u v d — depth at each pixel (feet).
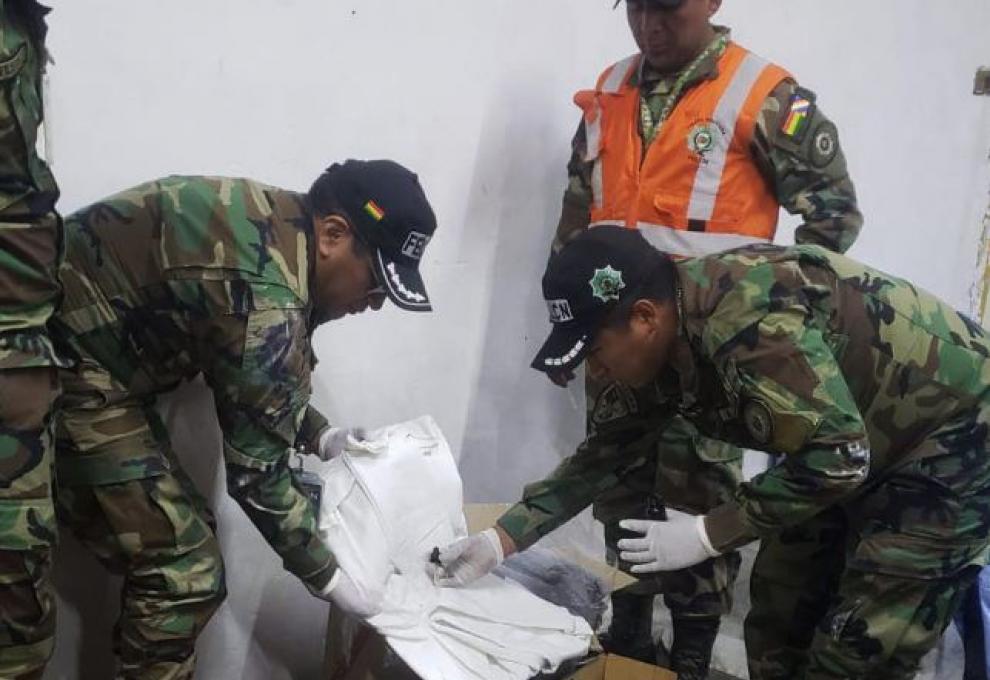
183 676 4.89
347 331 6.23
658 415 4.89
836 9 8.27
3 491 3.70
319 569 4.48
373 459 5.00
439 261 6.52
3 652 3.97
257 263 4.24
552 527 5.14
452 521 5.26
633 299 4.04
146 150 5.30
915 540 4.46
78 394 4.43
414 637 4.51
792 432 3.95
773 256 4.20
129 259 4.30
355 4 5.72
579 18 6.63
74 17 4.92
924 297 4.55
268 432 4.32
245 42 5.43
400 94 6.04
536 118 6.66
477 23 6.21
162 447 4.93
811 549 5.32
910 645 4.61
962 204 10.23
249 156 5.61
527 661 4.57
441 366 6.73
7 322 3.64
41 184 3.65
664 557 4.61
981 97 9.88
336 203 4.44
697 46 5.77
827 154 5.66
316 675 6.58
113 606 5.65
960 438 4.43
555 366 4.16
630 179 5.96
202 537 4.75
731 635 7.47
